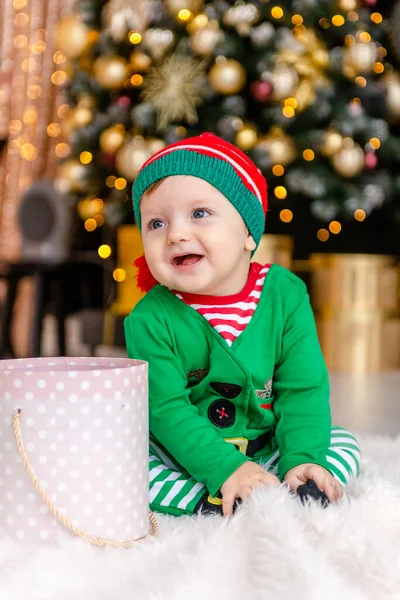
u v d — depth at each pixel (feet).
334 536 2.39
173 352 3.19
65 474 2.48
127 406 2.60
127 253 9.62
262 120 8.58
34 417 2.46
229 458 2.87
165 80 8.13
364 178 8.73
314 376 3.27
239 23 7.91
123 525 2.57
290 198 9.37
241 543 2.38
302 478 2.94
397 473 3.43
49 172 12.71
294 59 7.97
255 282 3.43
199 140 3.22
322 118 8.44
